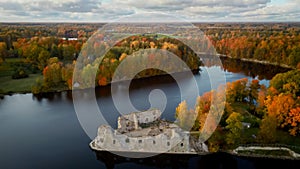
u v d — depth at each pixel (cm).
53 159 5138
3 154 5375
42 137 6075
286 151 5084
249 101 7544
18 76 11350
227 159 4991
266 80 10888
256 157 5003
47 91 9919
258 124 5922
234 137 5188
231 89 7506
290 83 7244
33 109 8106
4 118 7369
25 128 6631
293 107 5828
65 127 6569
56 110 7919
